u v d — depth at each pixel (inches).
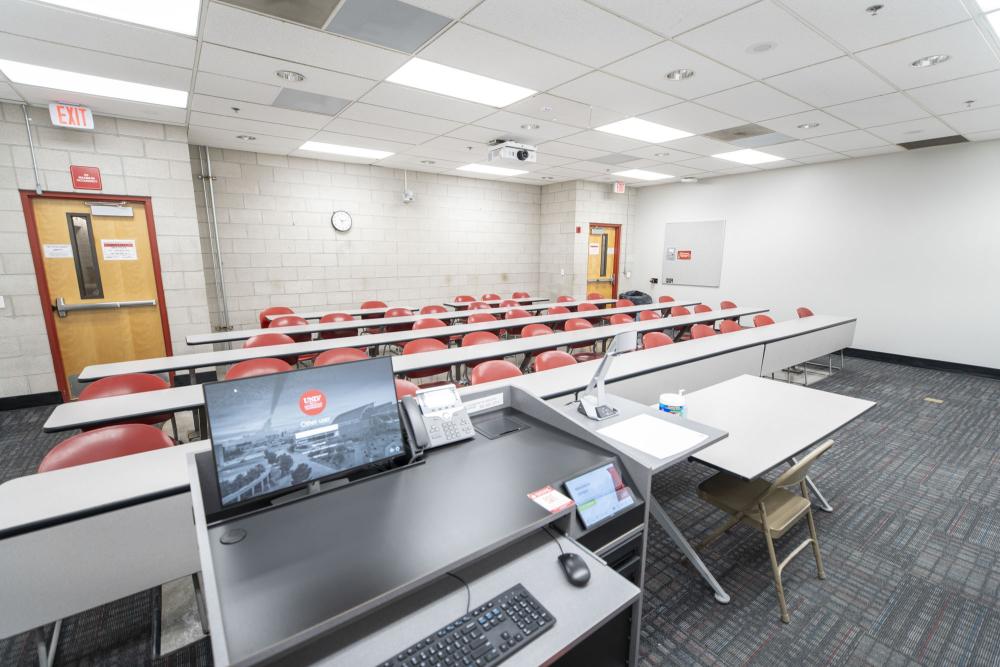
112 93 141.9
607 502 50.1
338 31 101.0
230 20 96.3
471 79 129.3
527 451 55.1
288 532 39.2
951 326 209.6
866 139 192.7
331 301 257.6
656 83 130.9
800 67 119.0
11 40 104.6
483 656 33.1
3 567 52.5
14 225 157.3
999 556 85.8
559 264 327.9
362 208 260.4
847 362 229.1
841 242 240.7
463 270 306.5
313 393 46.5
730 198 286.2
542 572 41.8
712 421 84.6
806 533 92.9
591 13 93.1
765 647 66.4
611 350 70.5
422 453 53.3
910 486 110.6
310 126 177.5
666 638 67.8
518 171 276.1
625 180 307.6
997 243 195.3
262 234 232.4
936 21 95.3
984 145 194.7
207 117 165.9
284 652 32.4
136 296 181.8
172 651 66.1
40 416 158.4
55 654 65.9
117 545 58.5
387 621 35.9
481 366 108.4
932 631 69.4
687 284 315.6
